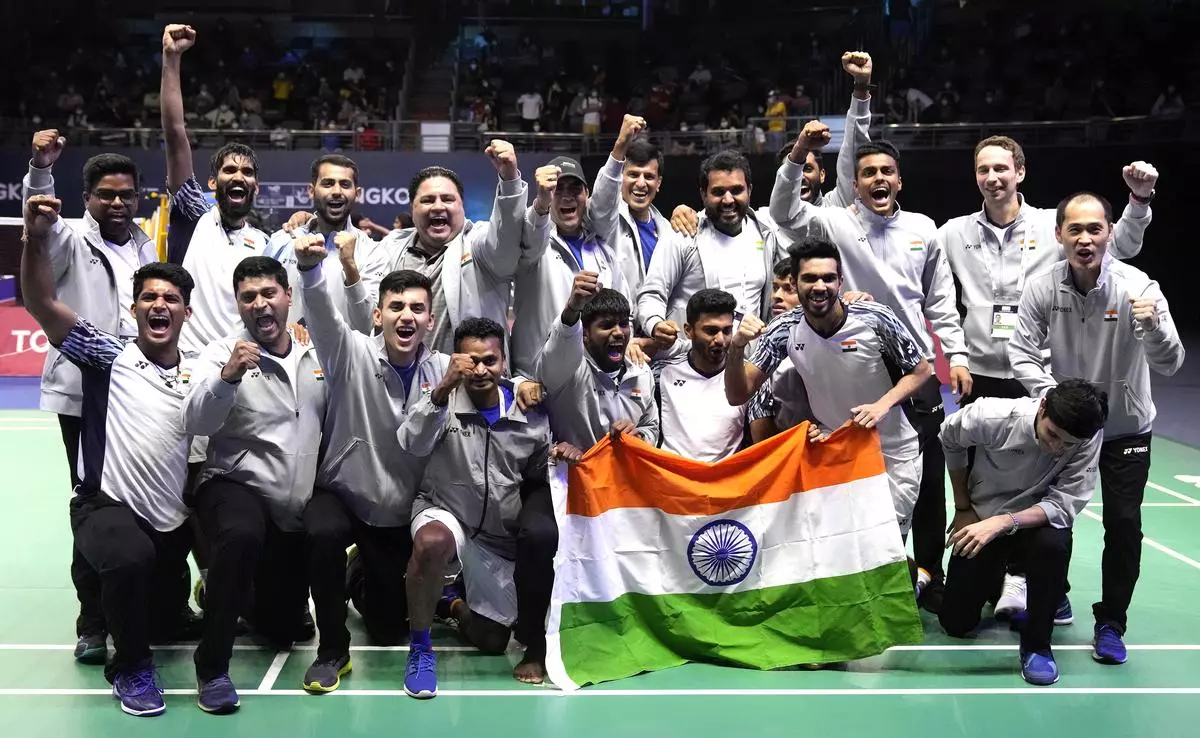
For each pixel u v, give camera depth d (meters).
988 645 5.44
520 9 25.08
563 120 21.19
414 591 4.81
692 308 5.51
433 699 4.74
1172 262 18.28
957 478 5.39
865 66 6.26
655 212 6.75
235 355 4.50
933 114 19.50
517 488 5.21
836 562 5.22
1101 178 17.98
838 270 5.07
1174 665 5.18
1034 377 5.39
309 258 4.70
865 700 4.77
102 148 18.66
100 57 22.80
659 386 5.71
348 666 5.00
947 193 18.42
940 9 23.34
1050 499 5.03
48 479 8.85
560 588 4.99
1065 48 21.67
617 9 25.27
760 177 18.36
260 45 23.48
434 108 22.47
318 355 4.95
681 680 5.00
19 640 5.37
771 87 21.94
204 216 5.93
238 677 4.97
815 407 5.49
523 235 5.42
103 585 4.50
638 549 5.22
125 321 5.52
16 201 18.44
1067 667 5.15
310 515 4.89
